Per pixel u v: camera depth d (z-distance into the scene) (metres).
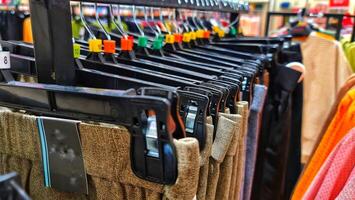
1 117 0.47
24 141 0.47
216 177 0.51
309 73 1.57
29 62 0.56
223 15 1.68
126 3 0.58
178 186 0.39
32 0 0.49
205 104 0.45
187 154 0.38
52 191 0.49
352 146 0.64
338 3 2.13
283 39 1.31
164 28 1.06
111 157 0.42
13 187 0.23
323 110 1.56
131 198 0.44
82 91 0.41
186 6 0.79
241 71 0.72
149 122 0.39
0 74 0.51
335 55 1.52
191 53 0.94
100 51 0.60
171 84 0.56
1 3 1.92
